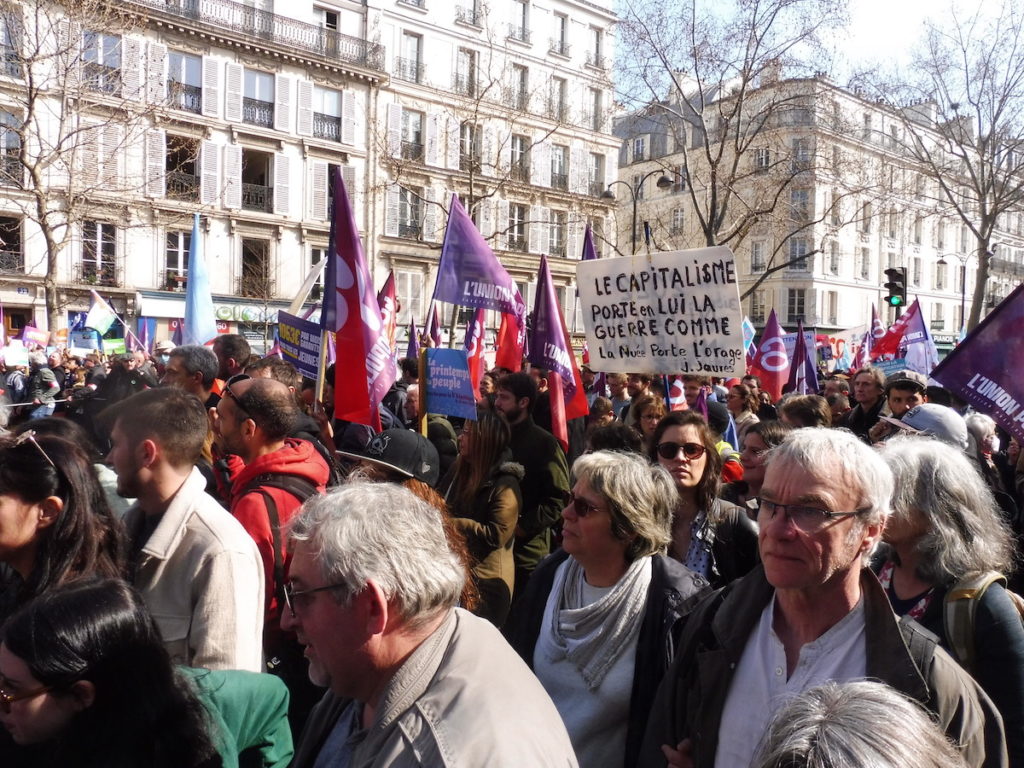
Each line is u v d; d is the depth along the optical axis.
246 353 6.28
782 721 1.36
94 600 1.72
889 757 1.22
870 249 53.19
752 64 19.73
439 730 1.53
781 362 10.66
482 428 4.11
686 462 3.71
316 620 1.69
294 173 33.09
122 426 2.69
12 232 27.19
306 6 33.03
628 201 45.97
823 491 1.98
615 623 2.78
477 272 6.39
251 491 3.23
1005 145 25.67
